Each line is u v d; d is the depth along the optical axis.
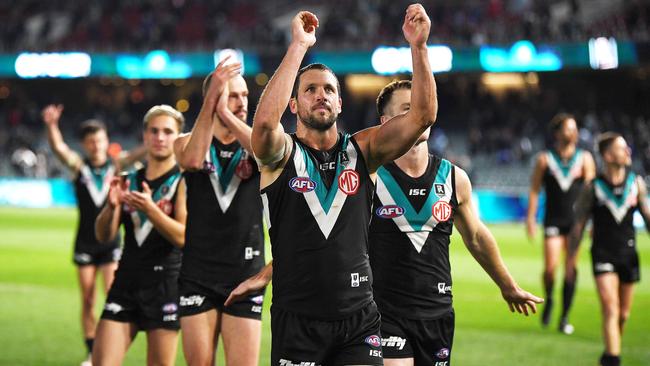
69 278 14.70
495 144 35.31
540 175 10.98
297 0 41.94
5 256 17.61
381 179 5.33
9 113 43.44
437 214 5.32
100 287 13.84
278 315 4.57
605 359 8.32
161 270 6.36
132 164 9.64
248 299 5.89
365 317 4.57
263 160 4.48
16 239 20.75
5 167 37.88
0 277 14.73
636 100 37.69
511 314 11.76
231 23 41.41
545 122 38.16
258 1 42.12
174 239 6.18
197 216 6.05
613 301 8.47
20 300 12.41
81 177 9.33
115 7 42.09
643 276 15.48
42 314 11.30
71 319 10.98
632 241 8.66
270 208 4.58
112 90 44.28
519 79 39.44
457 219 5.54
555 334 10.41
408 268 5.26
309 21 4.48
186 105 43.78
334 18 37.75
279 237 4.57
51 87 44.59
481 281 14.93
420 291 5.25
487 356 9.10
